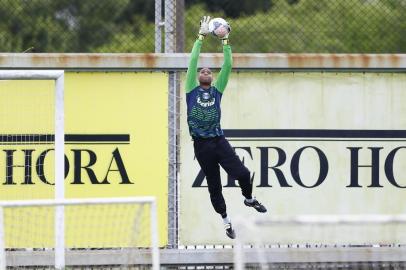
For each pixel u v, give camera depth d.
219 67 36.94
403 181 37.47
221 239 37.03
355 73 37.34
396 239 37.19
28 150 36.41
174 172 36.97
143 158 36.91
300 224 21.47
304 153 37.22
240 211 37.06
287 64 36.81
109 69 36.69
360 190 37.38
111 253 35.75
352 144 37.34
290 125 37.19
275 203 37.12
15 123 36.28
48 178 36.47
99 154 36.72
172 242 36.91
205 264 36.62
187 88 33.38
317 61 36.91
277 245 37.50
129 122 36.84
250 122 37.09
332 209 37.31
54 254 34.78
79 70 36.66
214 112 33.09
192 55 33.25
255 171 37.12
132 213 35.69
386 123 37.47
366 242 36.97
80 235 35.75
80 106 36.66
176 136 37.00
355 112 37.34
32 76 33.81
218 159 33.56
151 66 36.62
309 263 36.16
